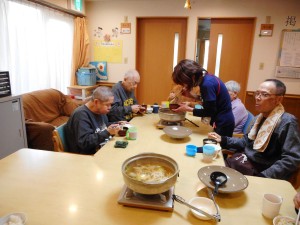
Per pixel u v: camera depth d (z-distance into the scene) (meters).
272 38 3.95
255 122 1.81
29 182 1.10
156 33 4.42
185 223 0.87
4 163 1.29
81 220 0.87
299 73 3.97
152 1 4.20
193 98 2.64
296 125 1.55
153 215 0.91
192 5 4.07
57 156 1.39
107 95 1.82
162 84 4.64
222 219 0.90
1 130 2.38
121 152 1.50
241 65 4.26
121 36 4.46
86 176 1.17
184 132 1.81
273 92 1.58
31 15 3.37
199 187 1.11
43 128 2.74
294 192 1.11
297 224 0.84
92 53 4.68
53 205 0.94
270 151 1.64
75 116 1.80
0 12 2.86
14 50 3.13
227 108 2.08
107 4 4.38
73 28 4.32
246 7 3.93
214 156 1.45
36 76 3.59
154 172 1.06
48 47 3.80
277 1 3.83
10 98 2.45
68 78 4.42
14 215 0.84
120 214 0.91
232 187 1.07
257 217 0.92
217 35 4.21
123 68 4.61
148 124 2.16
